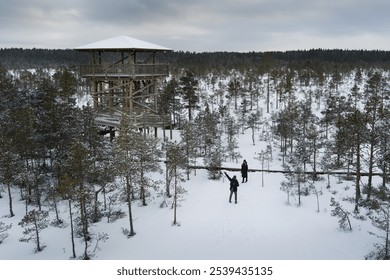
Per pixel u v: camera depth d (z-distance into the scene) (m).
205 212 24.73
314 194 28.31
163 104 55.88
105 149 34.22
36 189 28.23
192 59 164.88
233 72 115.56
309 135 40.09
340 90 92.81
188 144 35.56
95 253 20.52
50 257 20.48
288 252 18.78
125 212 25.84
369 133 26.83
